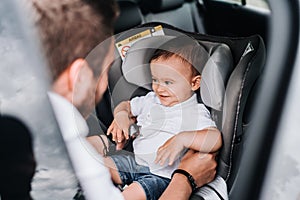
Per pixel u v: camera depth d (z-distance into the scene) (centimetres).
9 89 64
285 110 100
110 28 78
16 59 64
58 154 71
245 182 104
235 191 106
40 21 65
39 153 69
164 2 160
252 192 102
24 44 64
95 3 73
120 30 107
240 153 108
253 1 152
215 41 119
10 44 63
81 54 71
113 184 90
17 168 67
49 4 65
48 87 67
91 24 72
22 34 64
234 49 119
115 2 81
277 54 102
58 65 68
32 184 70
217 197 104
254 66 112
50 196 70
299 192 98
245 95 110
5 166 67
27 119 66
